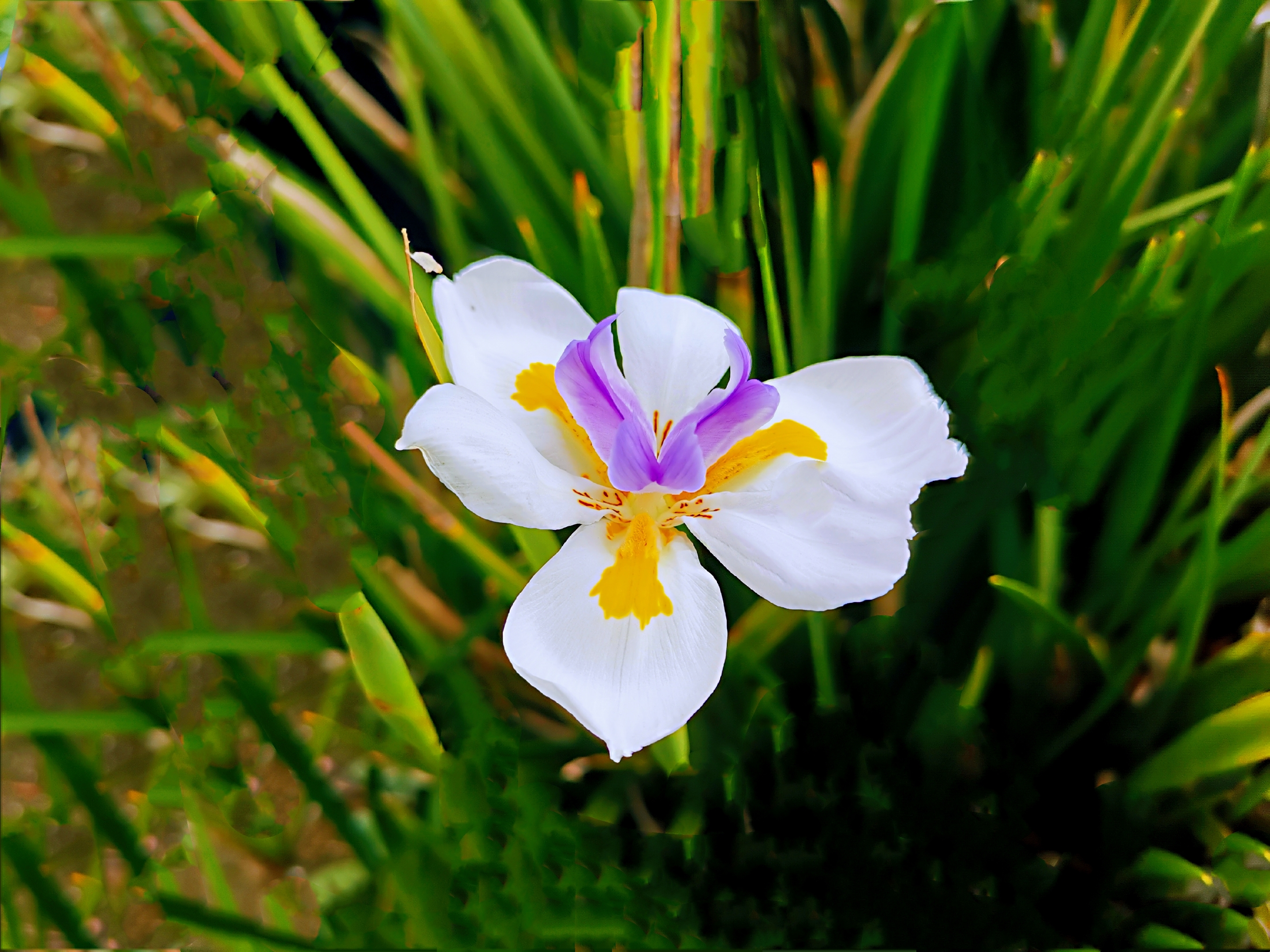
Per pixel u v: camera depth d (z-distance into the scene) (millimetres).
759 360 218
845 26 235
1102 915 193
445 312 166
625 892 191
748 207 205
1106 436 204
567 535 210
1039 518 201
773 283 193
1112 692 200
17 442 231
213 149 200
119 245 191
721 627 161
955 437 214
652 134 182
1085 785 203
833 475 165
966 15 217
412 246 227
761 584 164
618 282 221
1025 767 201
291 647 190
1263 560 201
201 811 185
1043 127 226
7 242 185
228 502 196
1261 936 187
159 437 194
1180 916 191
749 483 168
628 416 166
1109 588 214
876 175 224
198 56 200
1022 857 195
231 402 194
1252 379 218
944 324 221
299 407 197
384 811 193
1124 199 202
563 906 187
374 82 234
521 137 217
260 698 191
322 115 225
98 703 188
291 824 188
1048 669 208
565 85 218
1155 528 220
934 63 203
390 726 184
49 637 193
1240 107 227
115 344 195
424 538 215
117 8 198
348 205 206
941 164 233
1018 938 191
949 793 199
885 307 222
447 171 234
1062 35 244
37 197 193
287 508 194
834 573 162
